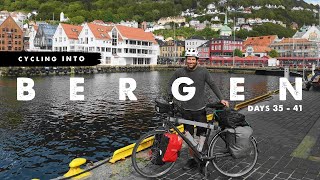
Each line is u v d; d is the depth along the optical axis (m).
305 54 113.75
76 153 12.43
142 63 108.44
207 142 5.88
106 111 22.03
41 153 12.41
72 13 190.12
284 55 120.50
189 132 5.89
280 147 8.04
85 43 93.19
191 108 5.79
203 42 135.25
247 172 5.97
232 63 110.44
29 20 174.38
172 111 5.73
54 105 24.88
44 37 105.19
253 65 105.81
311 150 7.74
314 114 13.48
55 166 11.07
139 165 6.29
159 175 5.81
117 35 97.69
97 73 81.50
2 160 11.55
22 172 10.49
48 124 17.61
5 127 16.81
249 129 5.53
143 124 17.61
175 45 135.88
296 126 10.86
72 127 16.88
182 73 5.86
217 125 5.72
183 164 6.55
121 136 14.99
